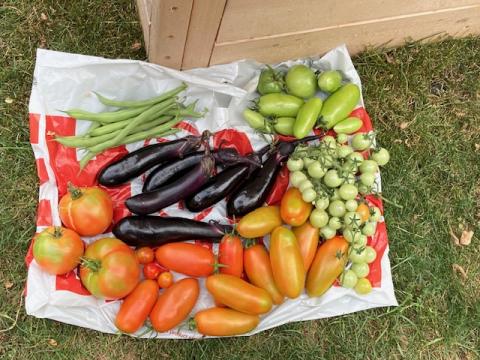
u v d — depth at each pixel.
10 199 1.44
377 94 1.62
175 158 1.38
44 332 1.41
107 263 1.25
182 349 1.45
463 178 1.65
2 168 1.45
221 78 1.47
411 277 1.58
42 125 1.38
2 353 1.39
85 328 1.42
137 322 1.30
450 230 1.62
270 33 1.35
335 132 1.46
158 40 1.28
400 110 1.63
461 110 1.67
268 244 1.45
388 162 1.61
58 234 1.26
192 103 1.44
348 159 1.38
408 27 1.54
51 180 1.39
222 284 1.30
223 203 1.44
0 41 1.49
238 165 1.38
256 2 1.20
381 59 1.62
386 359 1.55
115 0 1.53
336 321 1.53
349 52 1.61
